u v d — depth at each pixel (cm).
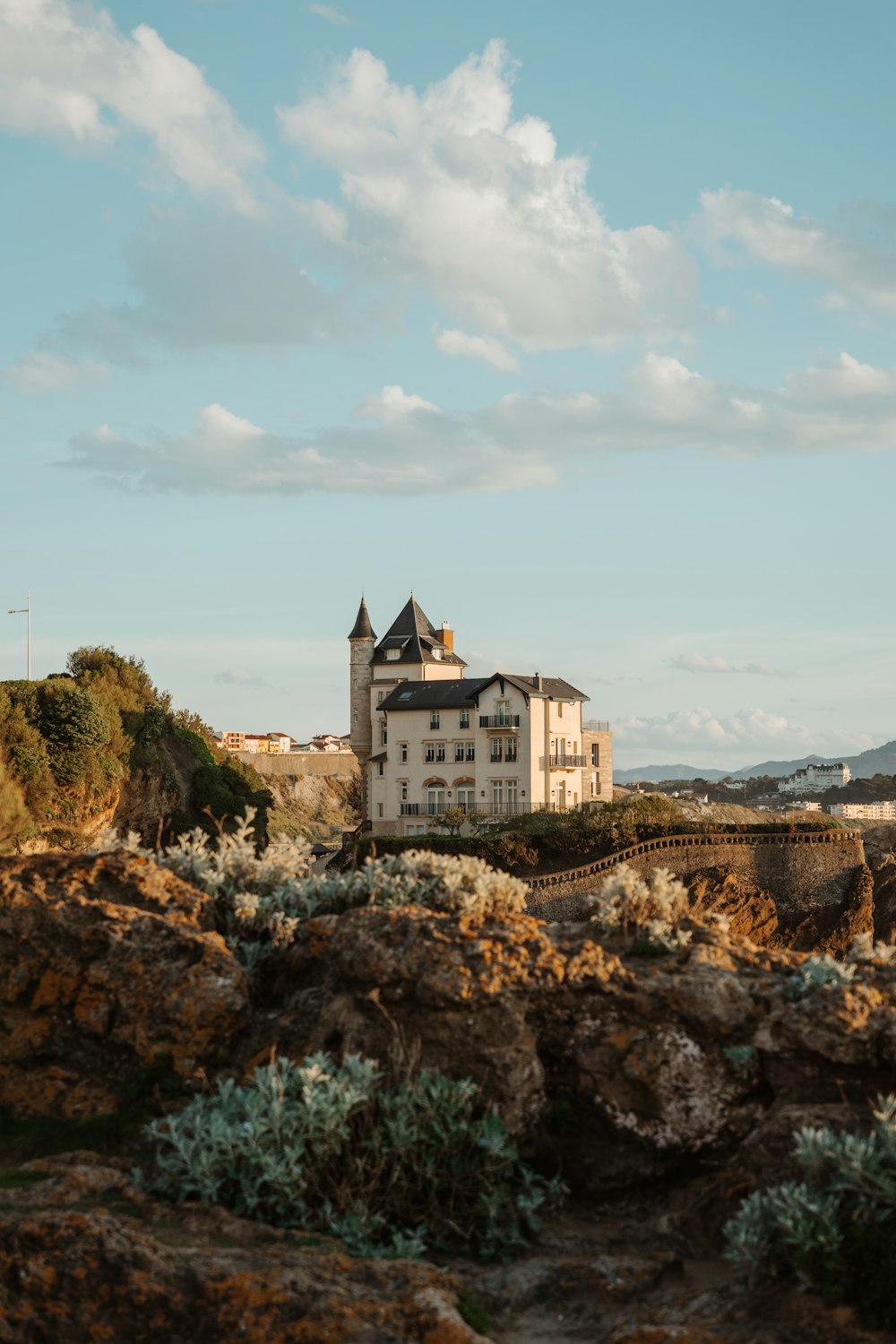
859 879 6388
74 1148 1449
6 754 6369
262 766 14275
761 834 6372
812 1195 1152
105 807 6962
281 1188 1273
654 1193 1442
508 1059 1434
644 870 6125
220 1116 1327
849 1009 1391
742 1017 1464
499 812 8062
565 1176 1455
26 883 1728
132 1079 1526
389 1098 1377
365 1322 1048
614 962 1544
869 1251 1083
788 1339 1042
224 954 1623
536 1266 1237
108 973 1614
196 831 2019
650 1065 1449
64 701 6775
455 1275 1184
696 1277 1225
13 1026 1616
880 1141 1191
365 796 9631
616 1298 1173
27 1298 1093
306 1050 1498
